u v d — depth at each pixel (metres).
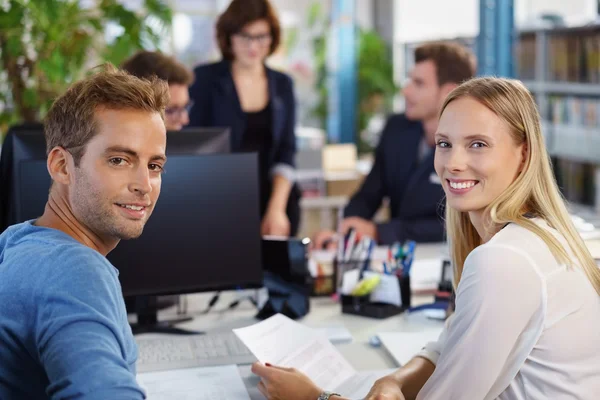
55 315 0.93
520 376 1.27
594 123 3.51
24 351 0.96
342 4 5.71
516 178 1.35
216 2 6.72
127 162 1.07
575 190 3.65
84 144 1.05
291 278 2.08
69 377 0.88
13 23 3.51
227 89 3.12
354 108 5.80
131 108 1.07
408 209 2.98
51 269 0.97
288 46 6.11
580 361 1.25
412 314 2.07
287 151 3.27
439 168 1.39
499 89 1.34
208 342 1.81
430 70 2.89
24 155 1.93
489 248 1.25
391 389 1.43
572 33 3.64
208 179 1.91
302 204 4.21
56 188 1.11
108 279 1.00
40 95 3.64
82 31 3.73
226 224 1.93
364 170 4.92
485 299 1.23
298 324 1.72
